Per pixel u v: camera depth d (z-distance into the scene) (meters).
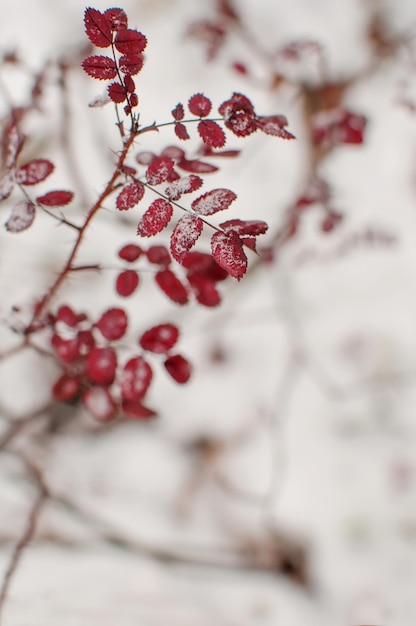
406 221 1.03
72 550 0.72
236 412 0.94
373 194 1.03
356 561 0.83
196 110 0.56
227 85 1.01
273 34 1.05
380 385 0.97
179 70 1.02
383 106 1.05
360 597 0.79
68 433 0.85
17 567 0.68
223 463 0.91
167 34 1.04
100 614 0.68
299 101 1.02
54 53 0.85
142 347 0.60
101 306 0.89
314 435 0.94
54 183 0.87
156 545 0.78
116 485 0.84
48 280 0.87
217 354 0.97
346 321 1.01
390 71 1.05
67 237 0.89
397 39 1.06
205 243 0.82
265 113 1.00
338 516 0.87
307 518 0.87
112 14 0.54
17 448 0.79
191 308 0.96
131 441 0.90
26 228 0.57
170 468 0.88
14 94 0.82
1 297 0.83
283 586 0.79
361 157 1.04
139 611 0.69
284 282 1.02
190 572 0.76
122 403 0.63
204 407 0.94
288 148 1.02
